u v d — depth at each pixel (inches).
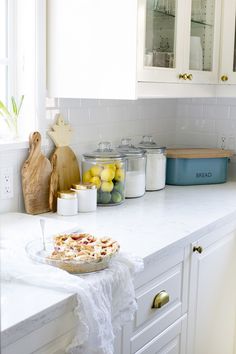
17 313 55.8
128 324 73.3
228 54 111.0
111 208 99.1
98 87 90.6
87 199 95.2
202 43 107.0
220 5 110.0
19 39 93.7
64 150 99.5
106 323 63.2
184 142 136.2
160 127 130.7
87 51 90.8
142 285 75.3
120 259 71.0
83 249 69.7
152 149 112.5
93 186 95.8
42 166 93.1
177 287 85.1
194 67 104.7
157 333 80.9
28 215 89.8
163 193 112.6
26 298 59.5
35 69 93.2
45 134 96.5
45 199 94.3
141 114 123.1
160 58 94.3
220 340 105.0
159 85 94.3
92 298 61.9
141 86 89.1
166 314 82.7
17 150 90.9
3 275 64.0
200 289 93.0
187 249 86.2
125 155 104.3
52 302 58.6
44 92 95.0
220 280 100.9
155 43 92.4
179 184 120.0
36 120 94.2
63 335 61.2
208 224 90.0
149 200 106.0
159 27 93.2
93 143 109.2
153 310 79.0
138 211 97.2
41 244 73.2
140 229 85.8
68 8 91.6
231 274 105.5
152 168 112.9
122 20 86.8
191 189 116.9
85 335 60.8
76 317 61.7
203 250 91.9
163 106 130.8
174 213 96.3
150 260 74.2
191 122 134.6
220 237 98.0
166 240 80.4
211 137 132.3
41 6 92.0
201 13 105.1
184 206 101.6
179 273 85.0
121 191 101.4
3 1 92.7
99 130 110.4
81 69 91.8
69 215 92.9
